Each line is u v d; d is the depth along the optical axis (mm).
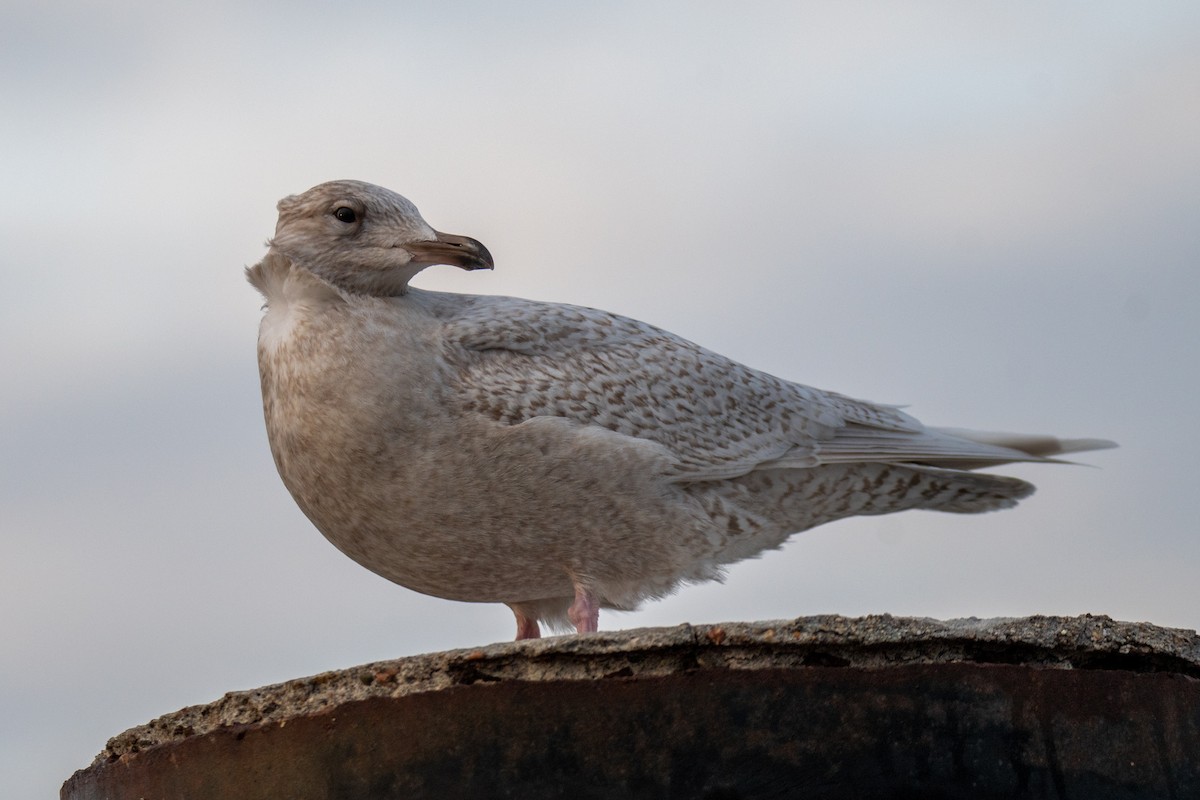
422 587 11938
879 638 7055
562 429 11344
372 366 11047
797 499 13156
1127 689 7230
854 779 6930
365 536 11398
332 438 11000
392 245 11414
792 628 7039
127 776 7812
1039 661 7234
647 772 6914
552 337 12148
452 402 11227
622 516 11656
